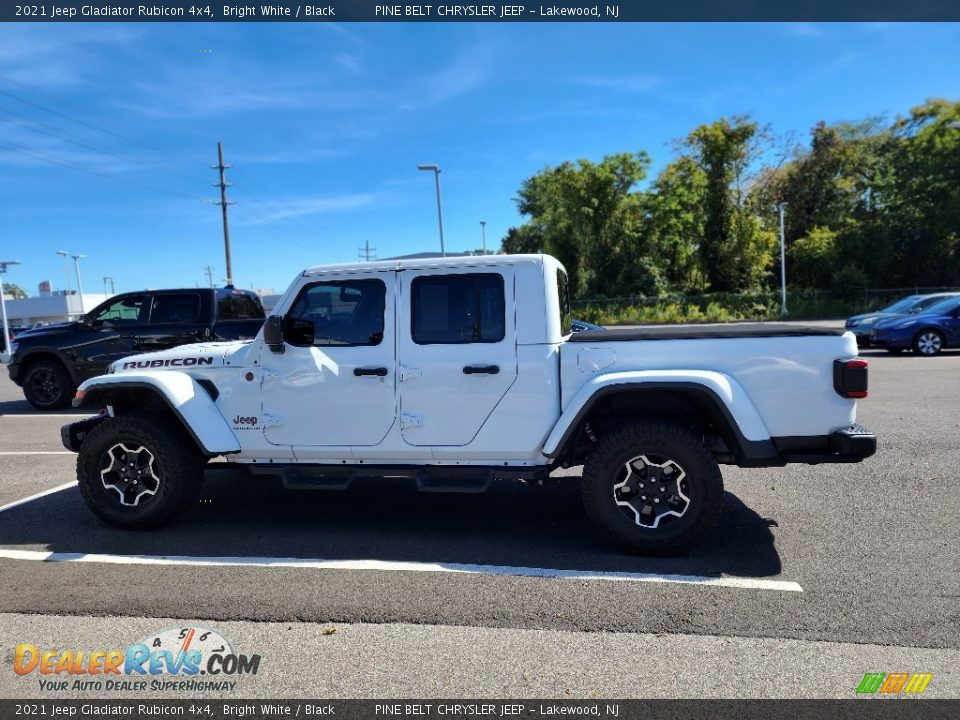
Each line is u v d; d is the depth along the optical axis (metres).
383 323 4.49
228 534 4.73
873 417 8.59
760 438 4.05
